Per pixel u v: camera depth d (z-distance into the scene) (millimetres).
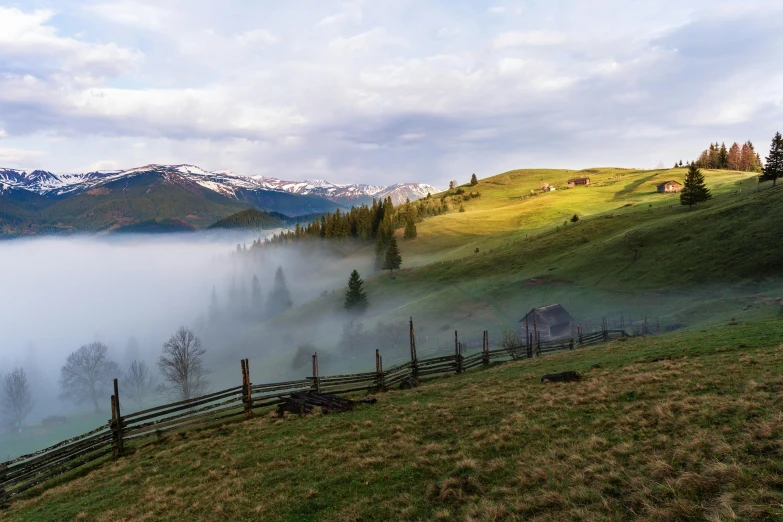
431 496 10695
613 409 14523
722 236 79812
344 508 10836
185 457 17359
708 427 10820
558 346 43156
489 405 18219
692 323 49375
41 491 17000
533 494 9539
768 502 6910
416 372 31344
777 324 26781
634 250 90938
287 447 16531
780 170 101562
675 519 7250
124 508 13281
